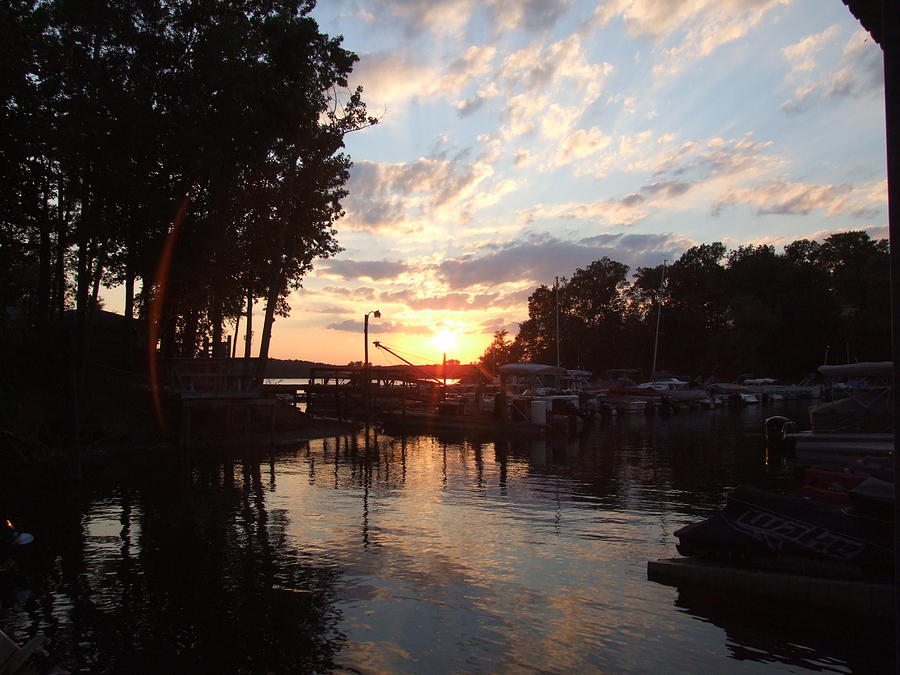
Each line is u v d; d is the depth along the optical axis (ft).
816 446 69.36
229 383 86.63
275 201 96.94
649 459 74.90
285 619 25.88
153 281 87.20
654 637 24.11
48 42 53.88
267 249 99.96
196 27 74.13
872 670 21.61
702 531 30.50
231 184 84.43
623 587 29.43
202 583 30.07
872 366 68.33
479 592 28.86
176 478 60.59
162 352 108.17
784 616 25.90
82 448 74.33
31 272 98.63
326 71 91.25
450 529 40.27
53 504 48.14
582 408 136.56
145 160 72.02
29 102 47.57
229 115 73.46
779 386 230.68
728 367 259.80
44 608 27.02
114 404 87.71
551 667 21.84
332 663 22.12
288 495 52.06
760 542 29.07
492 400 129.18
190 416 84.79
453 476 62.44
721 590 28.81
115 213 73.15
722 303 277.85
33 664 21.95
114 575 31.22
